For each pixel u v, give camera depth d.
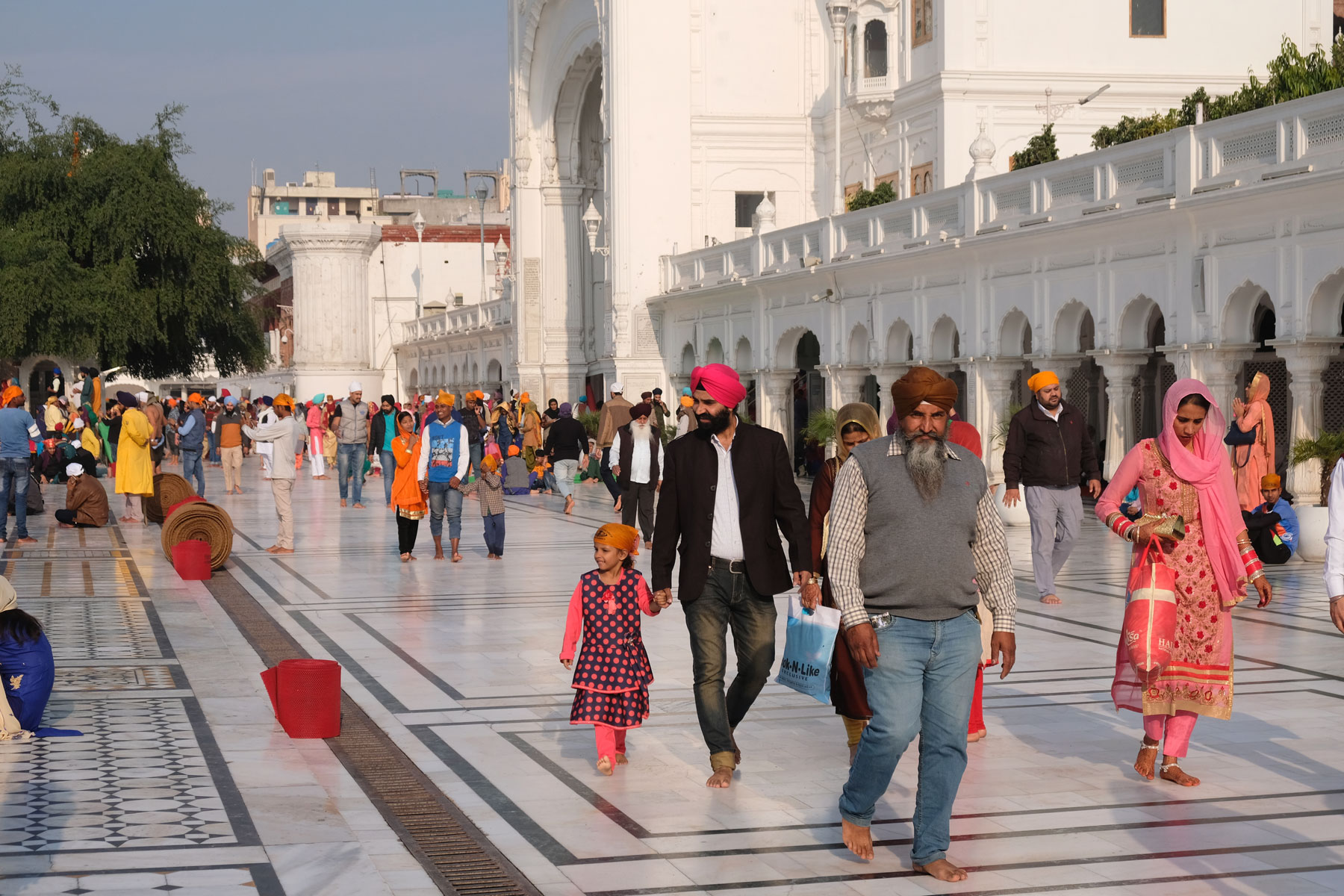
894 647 5.34
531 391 49.31
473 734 7.77
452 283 71.75
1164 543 6.58
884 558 5.36
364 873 5.36
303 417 53.19
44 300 35.53
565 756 7.26
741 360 34.03
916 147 34.94
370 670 9.67
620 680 6.86
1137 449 6.73
